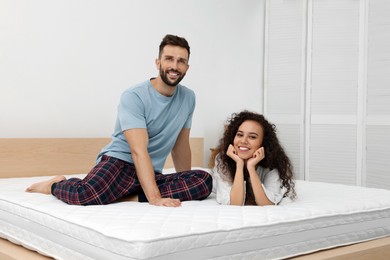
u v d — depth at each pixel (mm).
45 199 2098
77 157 3268
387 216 2072
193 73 3986
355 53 3936
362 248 1881
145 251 1390
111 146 2260
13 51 3072
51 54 3223
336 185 2672
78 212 1787
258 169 2164
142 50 3654
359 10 3902
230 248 1580
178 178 2174
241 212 1798
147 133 2170
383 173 3754
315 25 4148
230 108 4246
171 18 3826
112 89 3502
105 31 3459
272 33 4434
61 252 1705
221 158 2152
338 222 1882
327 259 1737
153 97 2186
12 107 3078
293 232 1741
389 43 3703
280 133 4395
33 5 3139
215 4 4113
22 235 1931
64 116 3287
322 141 4133
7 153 2977
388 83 3713
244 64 4344
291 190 2176
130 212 1793
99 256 1526
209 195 2340
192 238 1490
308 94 4191
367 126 3867
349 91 3975
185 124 2416
